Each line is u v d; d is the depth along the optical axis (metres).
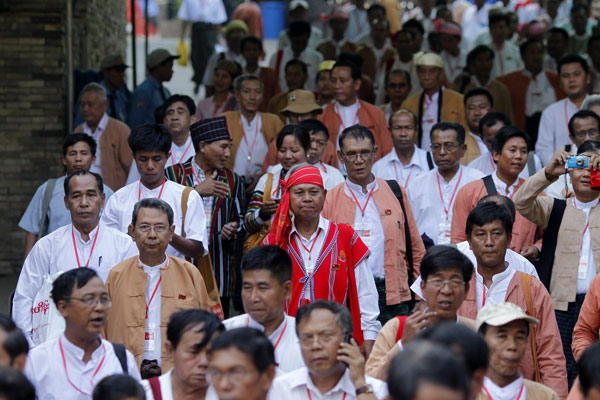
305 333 13.28
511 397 13.62
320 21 54.78
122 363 15.19
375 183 20.94
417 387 8.85
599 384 11.40
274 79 37.28
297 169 18.19
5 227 31.88
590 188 18.78
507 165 21.58
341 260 18.05
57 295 14.65
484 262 16.70
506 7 51.56
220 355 11.78
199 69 46.19
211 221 22.05
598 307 16.61
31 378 14.57
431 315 14.58
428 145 29.34
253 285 14.73
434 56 29.34
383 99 34.81
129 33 62.38
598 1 54.50
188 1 53.47
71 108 30.47
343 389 13.47
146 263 17.22
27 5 31.55
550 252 19.66
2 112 31.70
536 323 13.50
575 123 23.50
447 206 23.02
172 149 25.17
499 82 34.44
